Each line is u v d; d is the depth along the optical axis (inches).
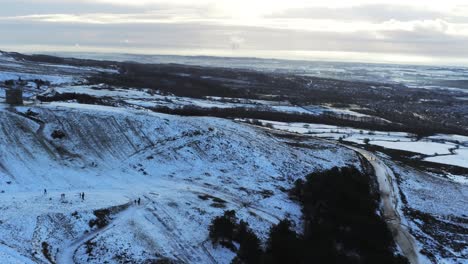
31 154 2411.4
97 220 1835.6
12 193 2010.3
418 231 2490.2
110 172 2458.2
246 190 2536.9
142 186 2341.3
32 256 1510.8
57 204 1907.0
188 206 2135.8
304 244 1932.8
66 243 1680.6
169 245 1784.0
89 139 2719.0
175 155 2780.5
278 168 2965.1
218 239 1881.2
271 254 1804.9
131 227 1838.1
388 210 2716.5
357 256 2020.2
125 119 3016.7
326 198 2477.9
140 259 1630.2
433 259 2190.0
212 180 2593.5
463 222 2714.1
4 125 2578.7
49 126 2743.6
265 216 2246.6
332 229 2169.0
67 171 2357.3
